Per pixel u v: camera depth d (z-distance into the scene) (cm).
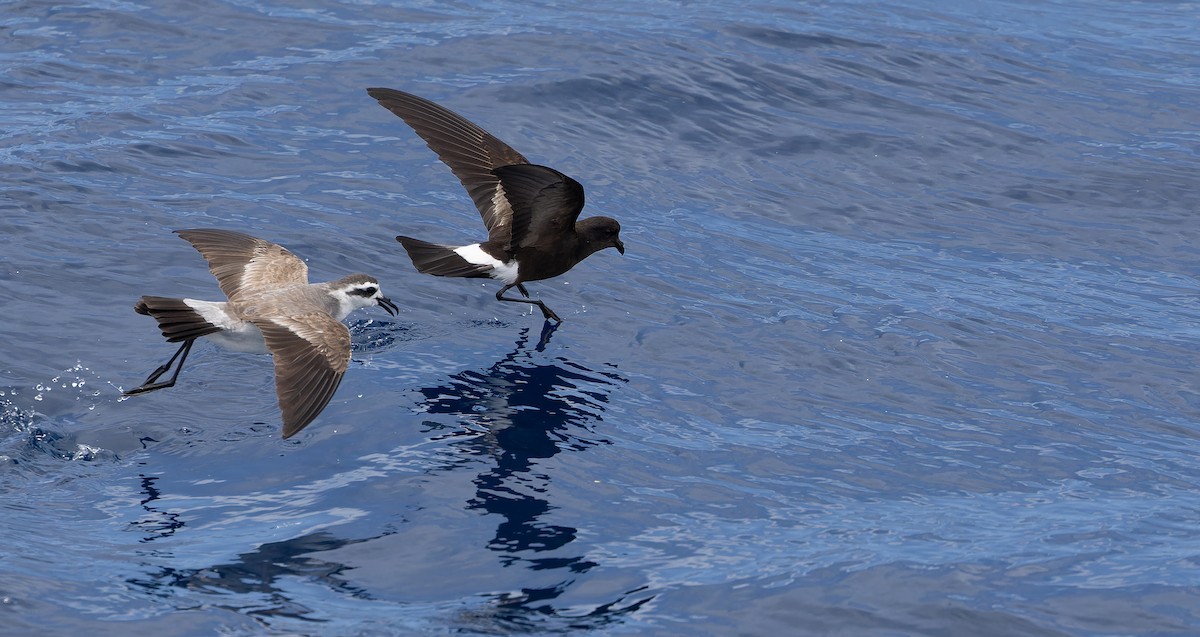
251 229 1513
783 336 1384
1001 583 940
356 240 1522
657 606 902
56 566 912
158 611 869
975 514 1053
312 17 2181
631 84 1992
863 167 1842
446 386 1229
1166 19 2523
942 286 1530
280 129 1806
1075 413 1249
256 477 1059
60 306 1302
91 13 2103
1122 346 1395
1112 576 953
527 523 1007
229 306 1012
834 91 2041
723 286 1504
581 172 1770
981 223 1709
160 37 2055
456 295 1427
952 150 1892
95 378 1184
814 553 978
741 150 1867
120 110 1805
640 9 2325
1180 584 941
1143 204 1764
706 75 2039
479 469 1084
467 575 933
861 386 1286
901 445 1171
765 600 910
